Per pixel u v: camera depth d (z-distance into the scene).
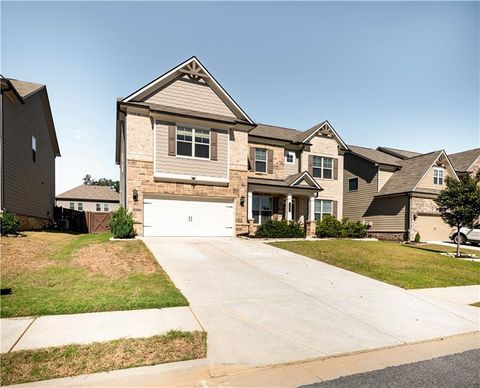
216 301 6.50
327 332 5.29
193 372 3.84
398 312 6.55
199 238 15.13
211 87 16.28
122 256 9.90
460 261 13.13
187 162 15.23
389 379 3.90
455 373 4.11
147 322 5.19
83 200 38.34
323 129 21.69
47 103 22.05
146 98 14.88
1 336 4.45
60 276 7.70
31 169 19.09
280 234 17.00
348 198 26.36
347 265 10.92
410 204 21.30
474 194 14.33
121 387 3.47
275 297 7.01
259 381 3.73
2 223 12.95
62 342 4.32
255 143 19.48
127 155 14.30
